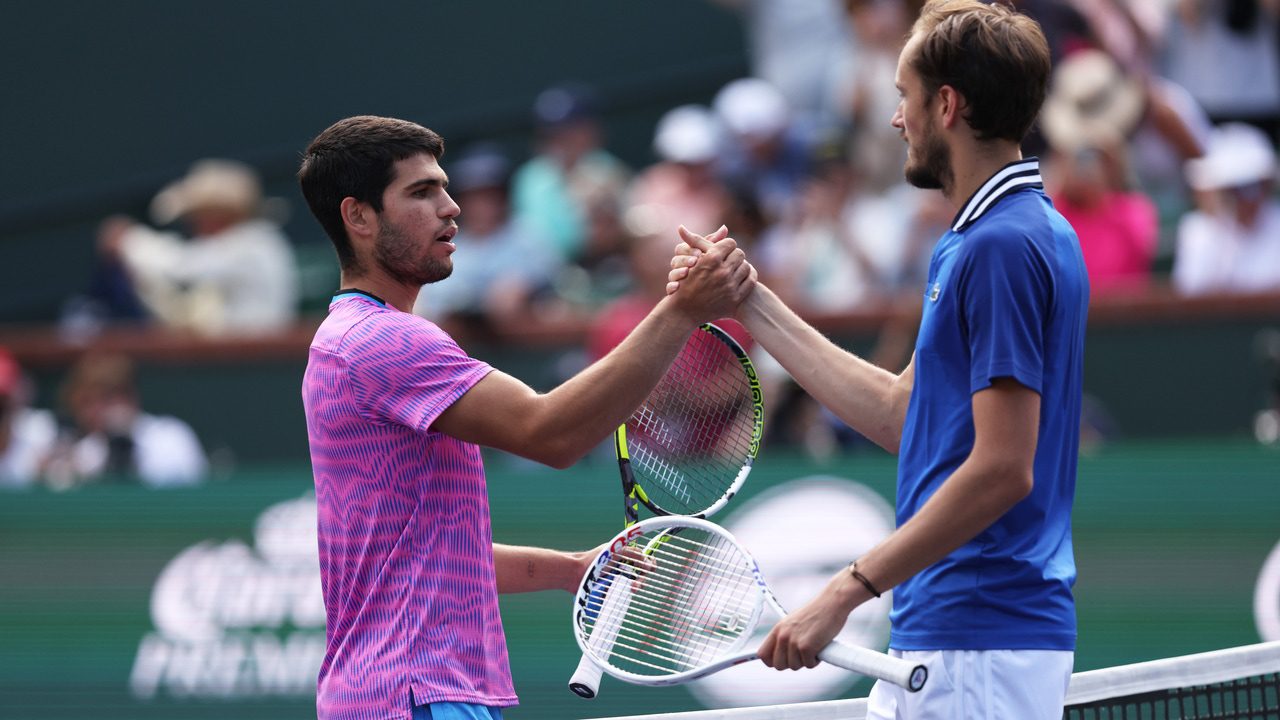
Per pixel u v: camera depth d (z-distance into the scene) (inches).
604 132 1382.9
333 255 1368.1
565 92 1391.5
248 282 1198.3
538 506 921.5
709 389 515.8
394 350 401.7
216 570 951.6
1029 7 1080.2
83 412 1064.8
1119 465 856.3
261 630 938.7
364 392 402.6
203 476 1055.6
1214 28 1122.0
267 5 1427.2
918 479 402.3
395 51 1419.8
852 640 838.5
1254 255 978.1
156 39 1435.8
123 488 972.6
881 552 378.9
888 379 447.8
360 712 394.6
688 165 1160.2
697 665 445.1
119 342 1095.6
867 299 987.3
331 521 413.7
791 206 1091.9
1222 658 487.8
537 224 1159.6
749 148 1144.2
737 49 1354.6
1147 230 991.6
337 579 414.0
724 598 442.0
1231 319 903.7
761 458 892.6
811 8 1225.4
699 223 1128.2
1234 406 903.7
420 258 421.1
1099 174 986.7
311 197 427.5
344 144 419.2
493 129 1406.3
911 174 414.3
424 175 420.2
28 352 1109.7
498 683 406.6
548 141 1198.3
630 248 1141.7
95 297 1259.2
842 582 381.7
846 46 1197.1
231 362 1077.1
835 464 880.9
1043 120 1043.3
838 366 452.1
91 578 964.6
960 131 400.5
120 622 957.8
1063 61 1070.4
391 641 395.5
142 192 1433.3
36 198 1443.2
